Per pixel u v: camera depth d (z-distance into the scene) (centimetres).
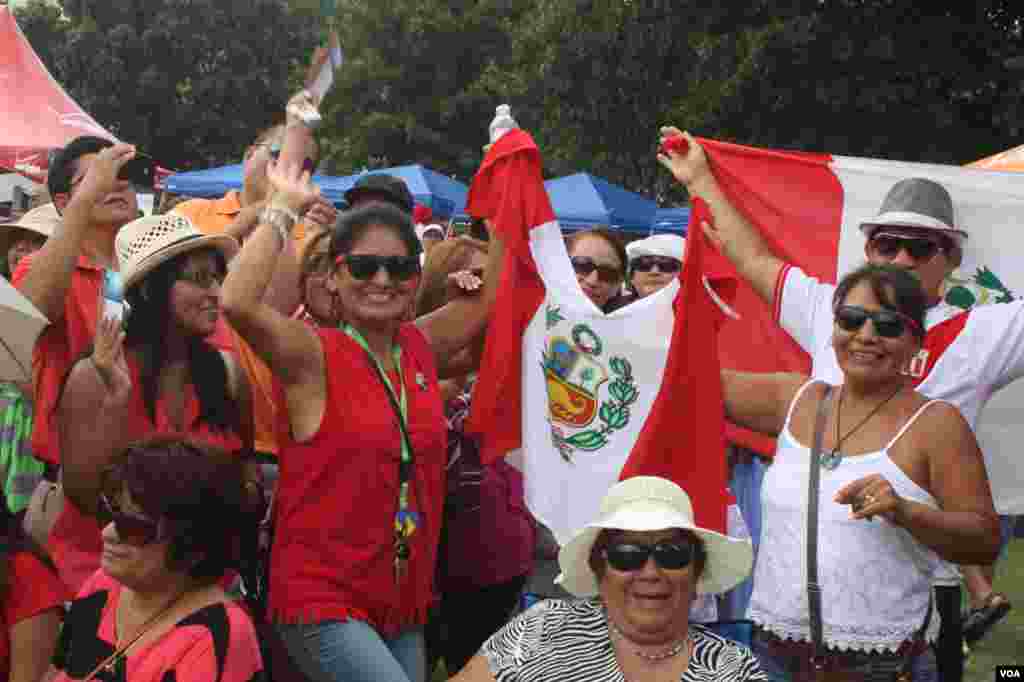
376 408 363
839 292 361
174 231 387
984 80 1653
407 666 373
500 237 449
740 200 500
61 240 413
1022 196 499
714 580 324
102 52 3064
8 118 1312
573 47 1927
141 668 283
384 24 3188
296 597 355
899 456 347
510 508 493
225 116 3206
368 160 3222
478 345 464
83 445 369
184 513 287
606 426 458
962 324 409
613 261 567
